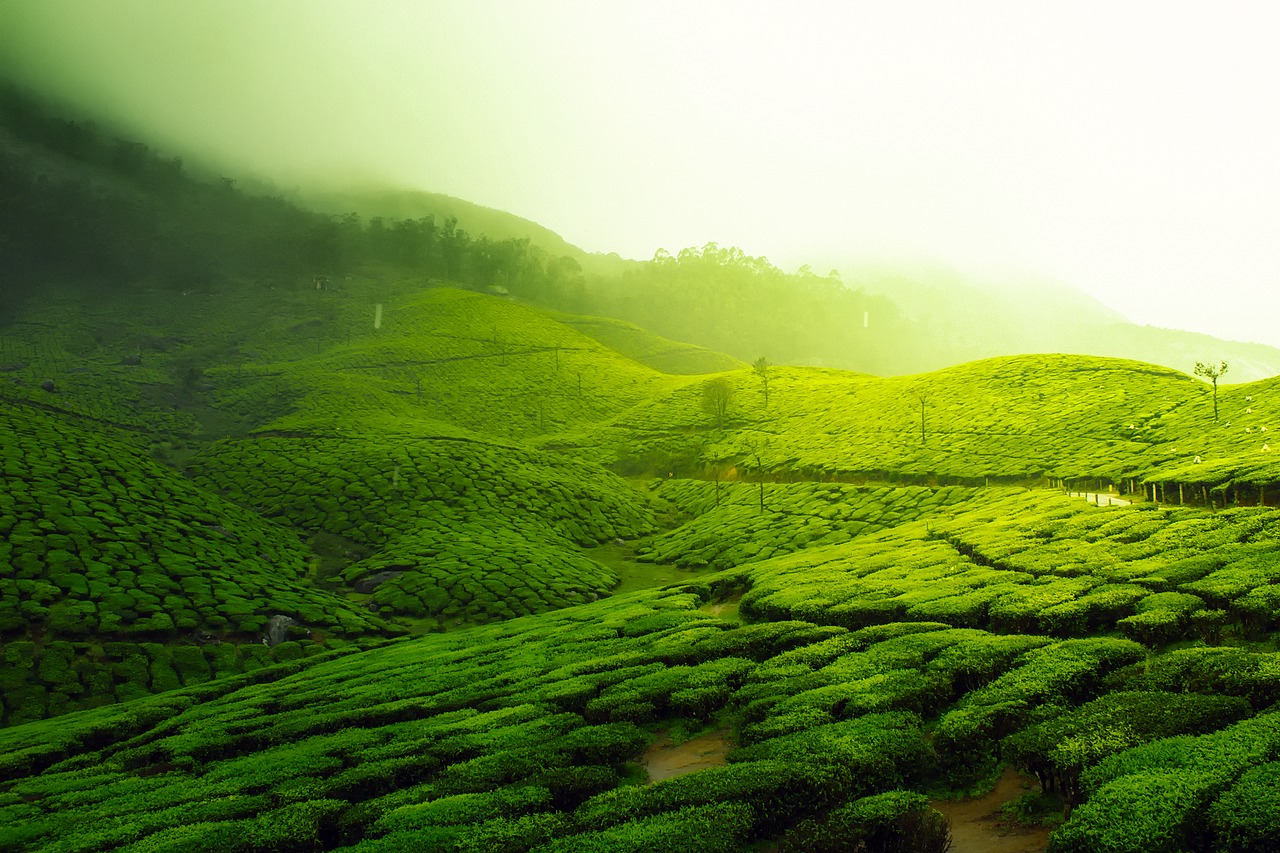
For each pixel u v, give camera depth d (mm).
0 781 38469
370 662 57312
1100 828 17156
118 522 87750
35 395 153500
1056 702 26047
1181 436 97812
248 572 86375
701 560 98750
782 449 149750
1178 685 25156
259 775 30484
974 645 32688
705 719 32562
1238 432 88688
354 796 27906
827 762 23156
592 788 25250
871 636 37094
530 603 82062
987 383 155875
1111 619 35188
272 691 51219
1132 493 80250
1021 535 58375
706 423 181375
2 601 67562
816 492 116062
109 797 31891
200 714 46562
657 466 162500
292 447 141375
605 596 87562
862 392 180000
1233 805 16516
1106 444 104062
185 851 22984
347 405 176125
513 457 143250
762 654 40094
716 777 23234
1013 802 21969
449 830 22188
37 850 25078
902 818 19344
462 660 51406
